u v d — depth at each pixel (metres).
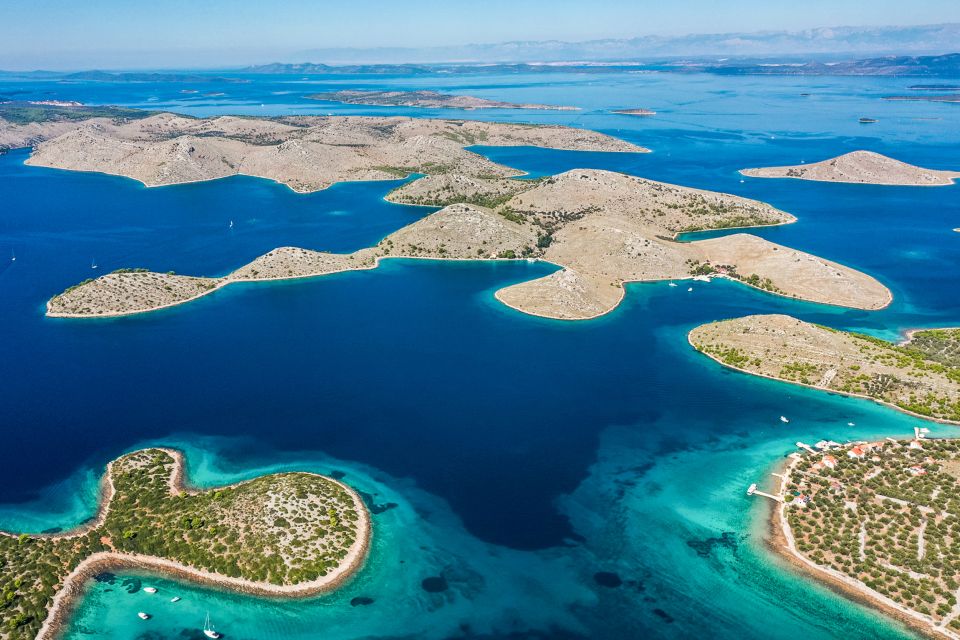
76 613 109.75
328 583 116.38
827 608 111.69
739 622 109.75
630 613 111.75
